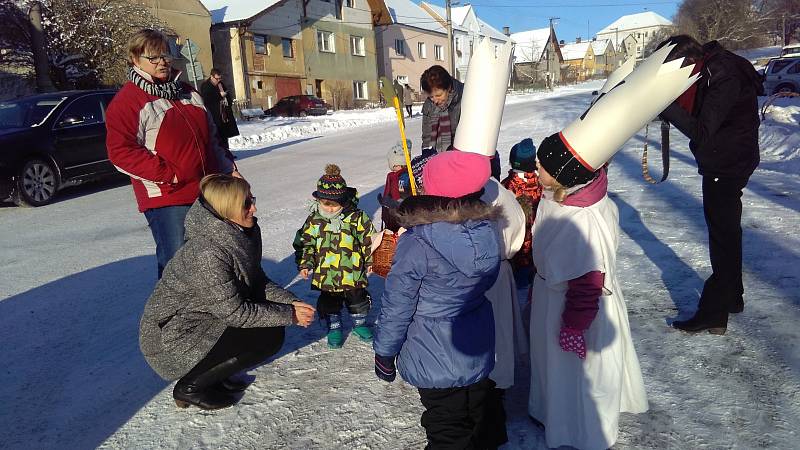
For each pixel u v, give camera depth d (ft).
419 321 7.21
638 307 12.18
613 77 8.68
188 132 10.41
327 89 116.06
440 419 7.38
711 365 9.62
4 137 25.54
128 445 8.49
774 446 7.58
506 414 8.87
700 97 9.39
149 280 15.75
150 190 10.43
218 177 8.92
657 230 17.56
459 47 175.32
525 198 12.25
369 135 54.95
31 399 9.91
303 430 8.68
